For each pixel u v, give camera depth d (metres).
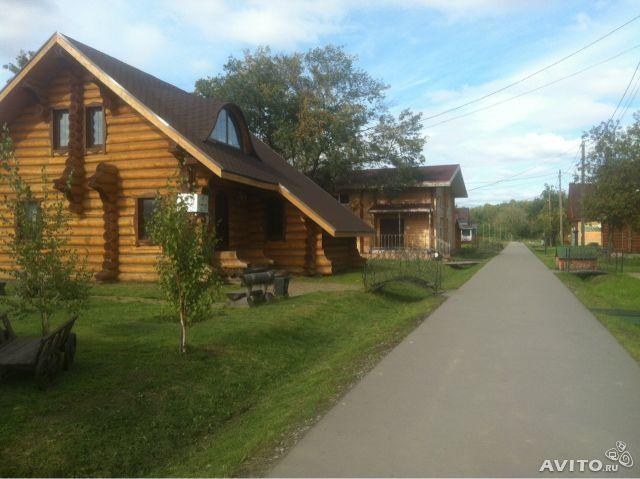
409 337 9.91
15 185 7.09
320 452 4.71
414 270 17.23
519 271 26.27
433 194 33.53
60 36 15.48
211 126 16.17
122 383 6.31
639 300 16.19
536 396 6.23
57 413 5.41
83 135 16.55
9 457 4.63
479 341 9.46
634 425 5.29
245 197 18.84
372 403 6.06
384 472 4.30
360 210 34.69
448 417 5.56
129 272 16.09
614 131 30.27
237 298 11.95
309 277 19.02
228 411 6.45
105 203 16.00
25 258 6.95
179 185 8.10
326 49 31.53
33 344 6.54
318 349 9.68
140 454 5.21
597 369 7.45
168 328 9.06
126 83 15.83
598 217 30.83
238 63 31.34
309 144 30.11
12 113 17.00
